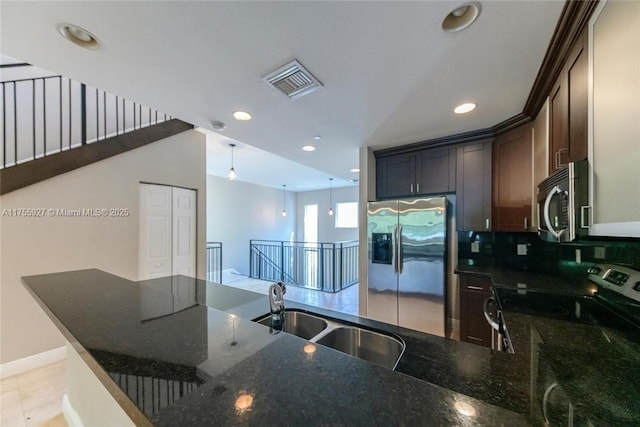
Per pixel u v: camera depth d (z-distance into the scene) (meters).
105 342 0.77
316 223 9.12
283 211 8.79
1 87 2.53
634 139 0.86
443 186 2.92
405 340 1.13
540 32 1.27
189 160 3.78
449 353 1.01
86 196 2.81
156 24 1.20
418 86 1.77
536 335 1.18
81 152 2.75
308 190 9.21
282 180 7.44
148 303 1.13
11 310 2.36
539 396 0.74
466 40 1.33
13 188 2.37
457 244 2.90
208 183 6.73
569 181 1.18
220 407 0.50
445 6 1.12
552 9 1.14
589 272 1.83
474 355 0.99
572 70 1.30
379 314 3.04
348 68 1.56
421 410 0.49
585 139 1.17
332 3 1.10
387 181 3.30
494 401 0.71
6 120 2.56
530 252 2.71
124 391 0.55
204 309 1.06
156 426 0.46
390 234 2.99
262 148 3.22
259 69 1.57
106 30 1.24
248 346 0.75
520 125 2.31
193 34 1.27
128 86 1.75
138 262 3.22
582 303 1.63
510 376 0.84
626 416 0.65
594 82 1.10
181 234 3.71
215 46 1.36
